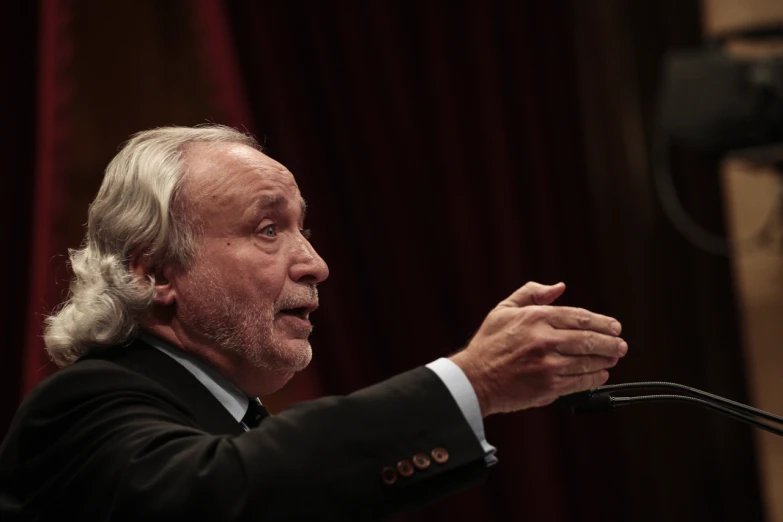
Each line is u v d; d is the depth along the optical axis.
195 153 5.10
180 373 4.81
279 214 5.09
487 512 11.43
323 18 11.20
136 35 10.30
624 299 12.00
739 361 12.12
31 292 9.64
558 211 11.99
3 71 9.93
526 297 4.39
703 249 12.20
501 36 11.98
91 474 4.06
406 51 11.59
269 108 10.73
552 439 11.63
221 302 4.88
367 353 11.02
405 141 11.38
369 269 11.12
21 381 9.61
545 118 12.06
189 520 3.75
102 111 10.12
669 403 11.91
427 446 4.00
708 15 12.48
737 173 12.36
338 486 3.86
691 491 11.84
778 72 11.09
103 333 4.84
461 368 4.19
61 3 10.05
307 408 4.07
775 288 12.20
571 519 11.64
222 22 10.46
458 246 11.48
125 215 5.01
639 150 12.16
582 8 12.24
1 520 4.29
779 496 11.95
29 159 9.93
